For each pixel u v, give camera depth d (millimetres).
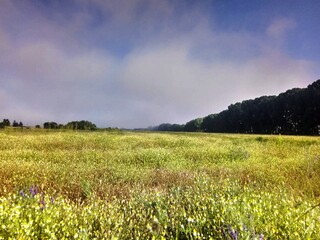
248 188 5676
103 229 3330
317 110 75750
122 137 23156
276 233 3355
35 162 9070
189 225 3482
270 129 91375
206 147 15781
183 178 7188
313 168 8406
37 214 3473
